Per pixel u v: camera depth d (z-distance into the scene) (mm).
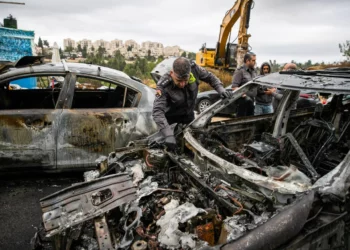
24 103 4043
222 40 12617
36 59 3754
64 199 1751
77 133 3367
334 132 2486
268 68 4832
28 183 3475
